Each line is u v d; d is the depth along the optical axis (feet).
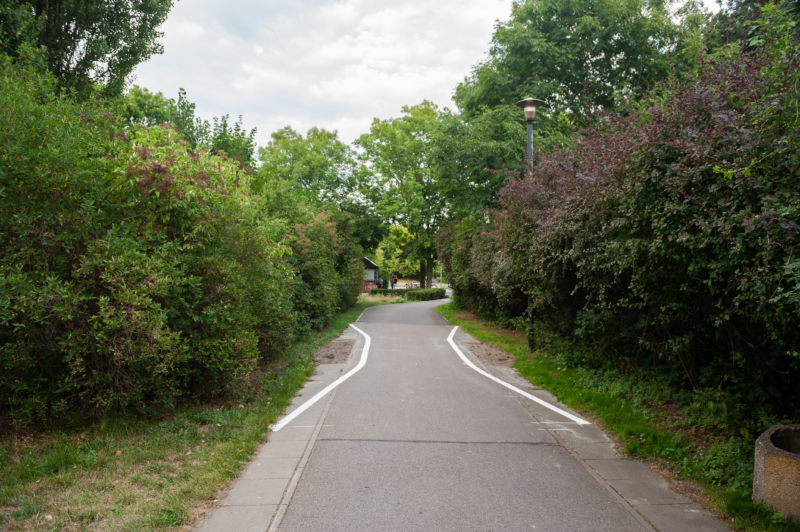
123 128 28.53
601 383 25.66
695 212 14.85
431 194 125.59
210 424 18.98
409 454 16.30
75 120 19.70
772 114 12.92
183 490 13.16
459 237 69.05
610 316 24.90
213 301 21.65
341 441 17.51
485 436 18.26
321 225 59.62
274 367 30.48
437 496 13.21
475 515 12.17
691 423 18.98
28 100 17.80
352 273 85.10
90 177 18.12
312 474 14.61
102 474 13.98
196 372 20.92
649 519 12.10
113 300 17.17
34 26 37.29
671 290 18.62
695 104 15.71
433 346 41.32
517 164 48.42
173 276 18.84
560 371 30.04
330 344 42.09
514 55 57.16
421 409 21.83
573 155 28.43
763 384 17.84
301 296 44.42
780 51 13.12
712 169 13.94
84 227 17.20
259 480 14.19
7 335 16.06
